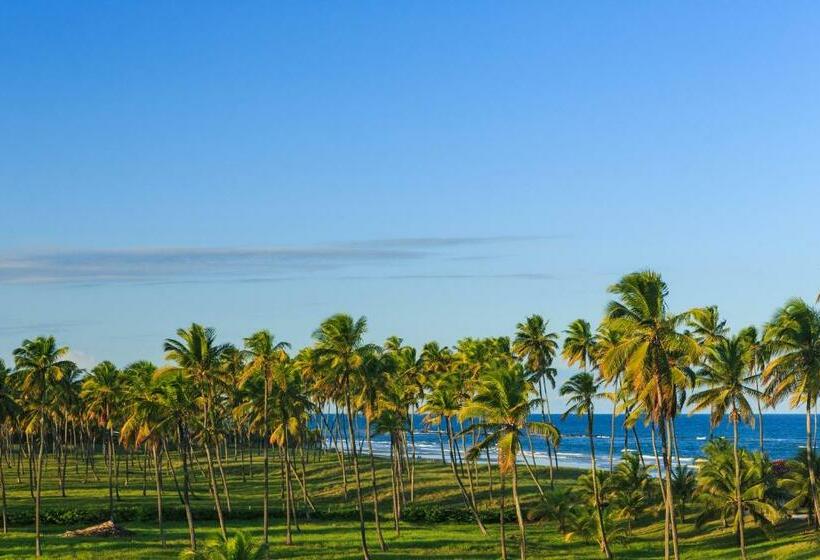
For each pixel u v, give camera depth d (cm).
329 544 8969
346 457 17312
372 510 11944
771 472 8594
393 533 9812
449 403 10706
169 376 8438
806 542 7588
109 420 11506
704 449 9094
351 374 8088
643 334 6178
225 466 16400
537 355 13138
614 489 9769
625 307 6203
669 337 6088
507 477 13938
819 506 7988
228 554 5031
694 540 8800
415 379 13062
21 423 11494
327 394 9969
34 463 17862
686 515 10019
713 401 7500
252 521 11000
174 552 8369
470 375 13075
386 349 13438
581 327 11406
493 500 12031
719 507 8425
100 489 13925
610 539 8688
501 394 7125
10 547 8694
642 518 10269
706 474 8575
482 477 14025
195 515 11075
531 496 12038
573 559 8150
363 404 9012
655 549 8594
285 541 9181
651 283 6147
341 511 11475
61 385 10331
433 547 8838
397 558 8175
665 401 6125
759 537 8412
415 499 12531
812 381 7069
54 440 16850
